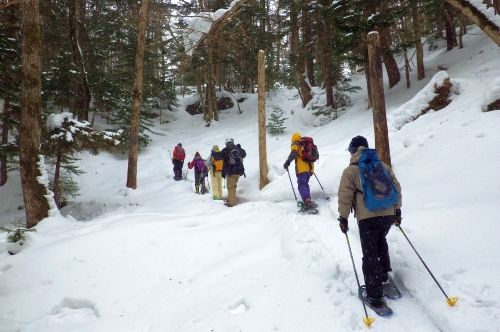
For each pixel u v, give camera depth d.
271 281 3.39
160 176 12.59
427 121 7.83
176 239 4.98
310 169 5.91
